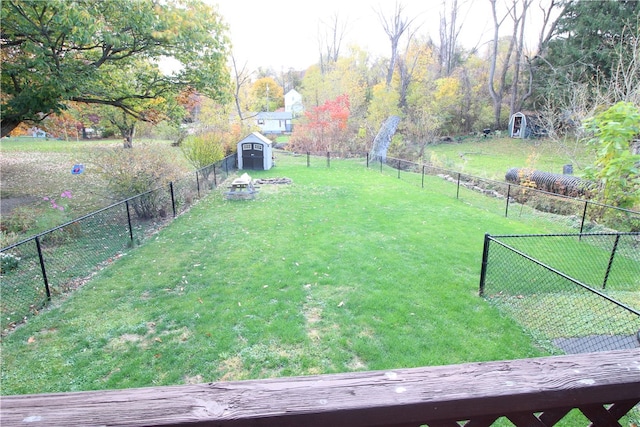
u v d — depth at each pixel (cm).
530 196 1057
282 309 441
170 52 1036
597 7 2162
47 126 1677
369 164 1872
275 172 1603
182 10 972
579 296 480
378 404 79
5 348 367
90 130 3428
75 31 717
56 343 377
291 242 688
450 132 2925
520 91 2822
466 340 377
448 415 83
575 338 381
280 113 4491
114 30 880
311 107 2661
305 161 2025
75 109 1423
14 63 855
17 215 806
